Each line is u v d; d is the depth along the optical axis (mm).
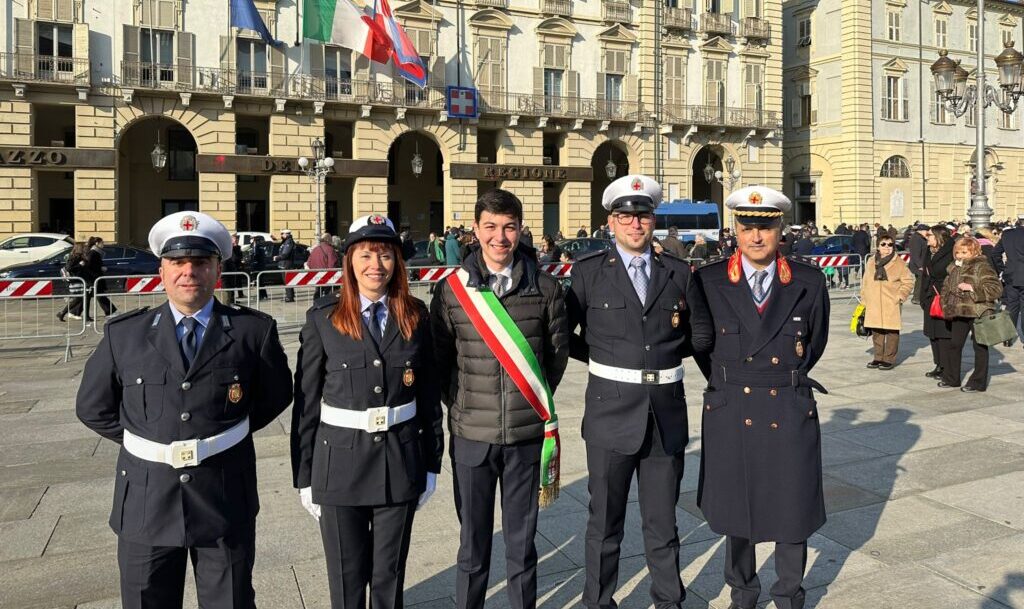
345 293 3607
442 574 4504
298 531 5078
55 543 4902
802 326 4008
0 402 8859
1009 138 45625
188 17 27984
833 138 40781
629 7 35188
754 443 3922
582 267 4273
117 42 27172
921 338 13383
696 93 37156
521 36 33344
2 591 4246
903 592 4207
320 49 29922
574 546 4863
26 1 25969
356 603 3600
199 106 28375
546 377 4035
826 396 8914
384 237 3527
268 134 32969
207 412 3156
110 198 27375
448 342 3957
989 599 4098
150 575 3125
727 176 37656
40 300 16328
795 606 3893
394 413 3576
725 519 3971
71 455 6758
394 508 3607
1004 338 8750
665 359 4016
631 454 3902
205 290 3182
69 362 11727
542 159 34219
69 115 32156
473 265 3908
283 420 7871
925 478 6027
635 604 4184
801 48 42344
